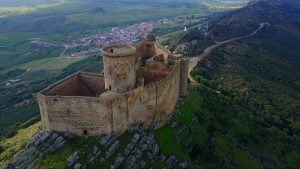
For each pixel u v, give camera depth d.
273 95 126.69
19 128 92.94
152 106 72.81
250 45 189.88
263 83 135.62
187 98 91.50
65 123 64.19
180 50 149.38
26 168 60.19
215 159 75.81
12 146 69.38
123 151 64.88
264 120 106.88
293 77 156.25
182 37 172.38
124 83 66.81
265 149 91.25
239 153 82.88
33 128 77.94
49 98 62.41
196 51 149.75
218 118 92.31
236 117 99.25
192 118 83.56
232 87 121.00
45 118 64.81
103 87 74.19
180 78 88.06
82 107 62.75
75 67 198.38
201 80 113.31
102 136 64.56
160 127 75.69
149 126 73.19
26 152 63.12
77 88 75.88
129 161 64.44
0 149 69.69
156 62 87.00
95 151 62.38
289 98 127.75
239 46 180.62
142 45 101.56
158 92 73.06
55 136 64.06
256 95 121.06
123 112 65.81
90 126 64.19
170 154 70.88
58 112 63.38
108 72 66.62
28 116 121.75
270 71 154.62
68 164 59.72
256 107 113.50
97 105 62.41
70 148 62.31
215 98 103.56
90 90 76.12
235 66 146.88
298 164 91.00
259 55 175.62
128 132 67.88
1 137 86.69
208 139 80.31
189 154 73.25
